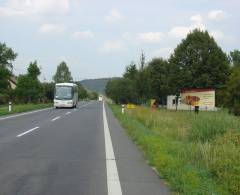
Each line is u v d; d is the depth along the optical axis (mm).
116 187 9070
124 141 18047
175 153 13055
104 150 15023
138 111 37938
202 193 8047
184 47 71812
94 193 8523
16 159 12680
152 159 12195
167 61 75438
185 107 66125
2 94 80438
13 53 92625
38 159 12727
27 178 9867
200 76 70312
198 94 61438
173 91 71375
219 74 69750
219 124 20359
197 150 13500
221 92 61344
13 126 25328
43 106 61375
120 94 79938
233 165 10156
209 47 70812
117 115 38094
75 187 9016
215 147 13227
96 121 31219
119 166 11703
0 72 82000
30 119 32406
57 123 28375
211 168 10742
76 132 21984
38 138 18766
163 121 28938
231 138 15508
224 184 9266
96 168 11336
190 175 9195
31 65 76062
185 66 71625
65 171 10836
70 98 59094
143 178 10086
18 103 76812
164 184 9430
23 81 75375
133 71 80125
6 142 17125
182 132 21922
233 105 46938
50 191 8602
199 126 20625
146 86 65875
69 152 14367
